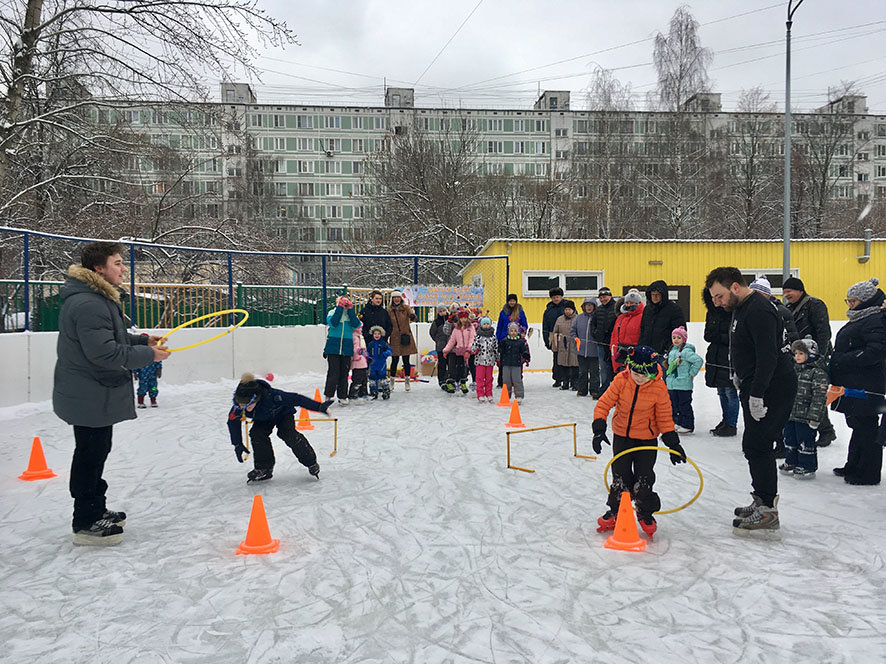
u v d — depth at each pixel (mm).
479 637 2971
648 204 37500
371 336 11141
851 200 45250
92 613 3252
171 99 16922
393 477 5965
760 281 6207
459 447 7254
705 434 7938
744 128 41781
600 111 38625
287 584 3598
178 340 13008
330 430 8297
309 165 60062
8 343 9789
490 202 33594
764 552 4023
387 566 3861
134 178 22375
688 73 37312
